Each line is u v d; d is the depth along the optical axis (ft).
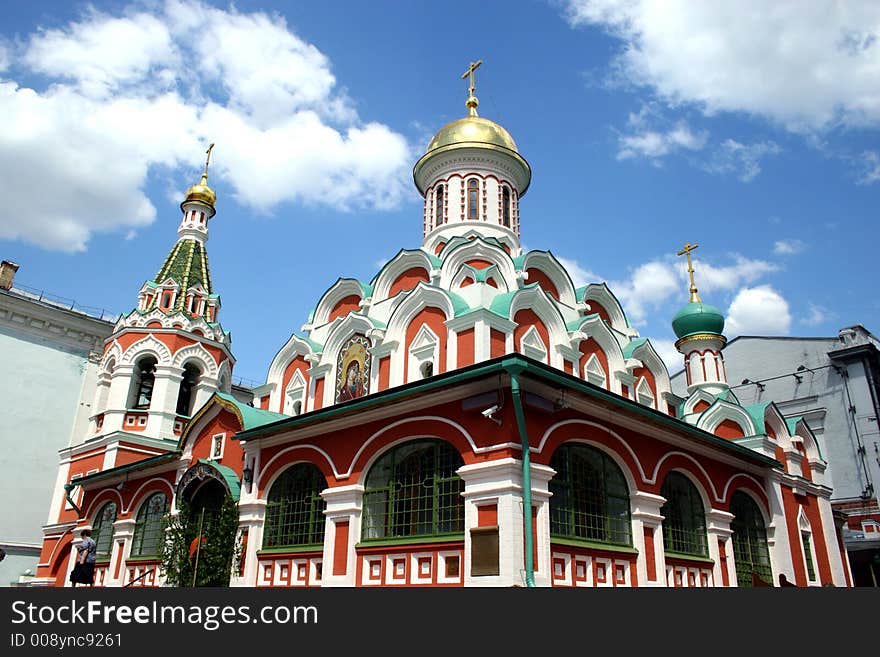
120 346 96.43
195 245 109.29
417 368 65.72
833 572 78.23
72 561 82.69
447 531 46.62
